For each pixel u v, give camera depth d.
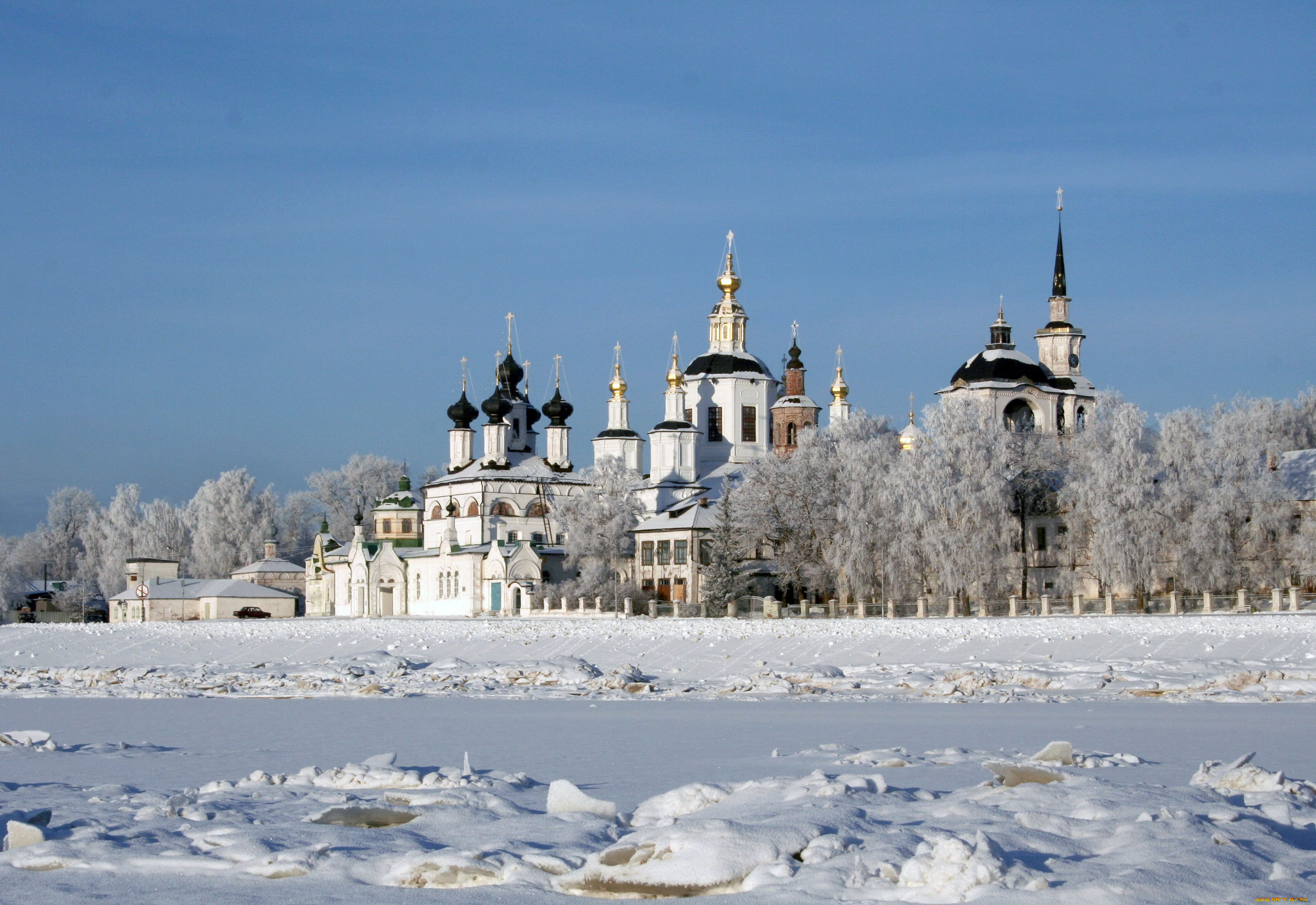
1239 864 17.94
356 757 36.19
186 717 51.78
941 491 114.19
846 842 19.09
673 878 17.92
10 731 47.03
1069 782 24.03
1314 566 108.56
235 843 20.62
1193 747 35.62
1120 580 110.00
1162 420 115.88
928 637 88.62
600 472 161.50
